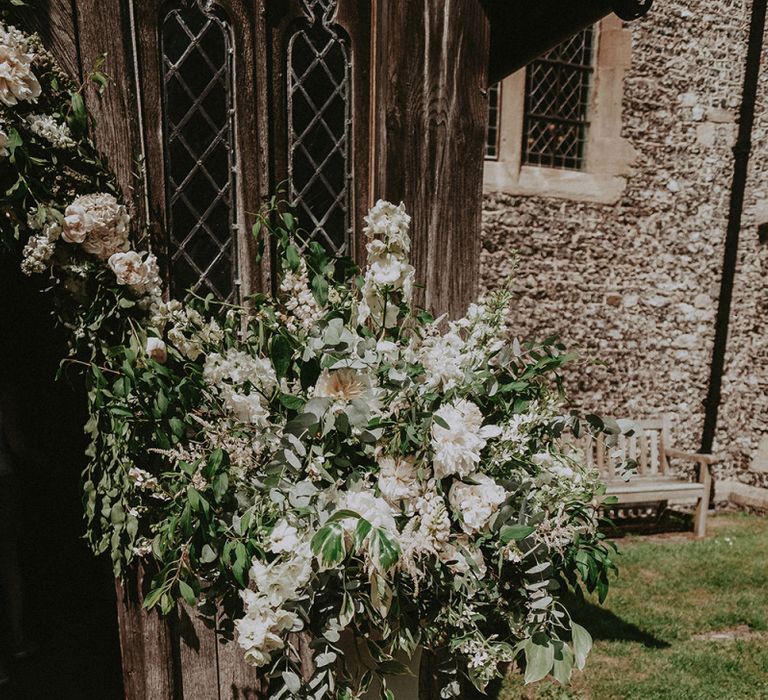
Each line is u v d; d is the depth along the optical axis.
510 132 5.15
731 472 6.03
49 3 1.38
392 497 1.22
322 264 1.37
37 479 3.29
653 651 3.12
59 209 1.35
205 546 1.25
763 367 5.85
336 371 1.24
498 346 1.45
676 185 5.68
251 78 1.62
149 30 1.49
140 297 1.42
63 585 3.38
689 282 5.79
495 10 1.94
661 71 5.52
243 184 1.65
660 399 5.76
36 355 3.04
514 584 1.34
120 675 2.69
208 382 1.29
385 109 1.72
